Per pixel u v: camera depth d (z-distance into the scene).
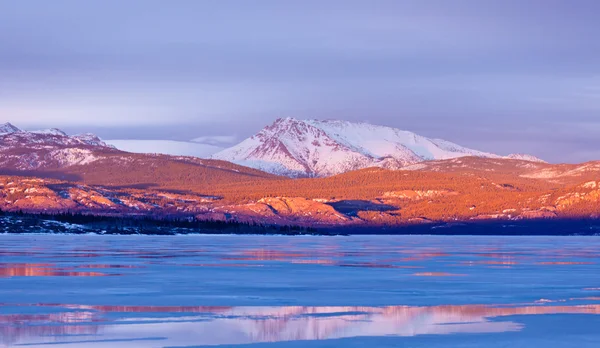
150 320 64.94
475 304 75.12
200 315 67.88
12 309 70.88
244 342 56.00
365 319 65.81
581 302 76.50
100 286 90.88
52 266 123.75
